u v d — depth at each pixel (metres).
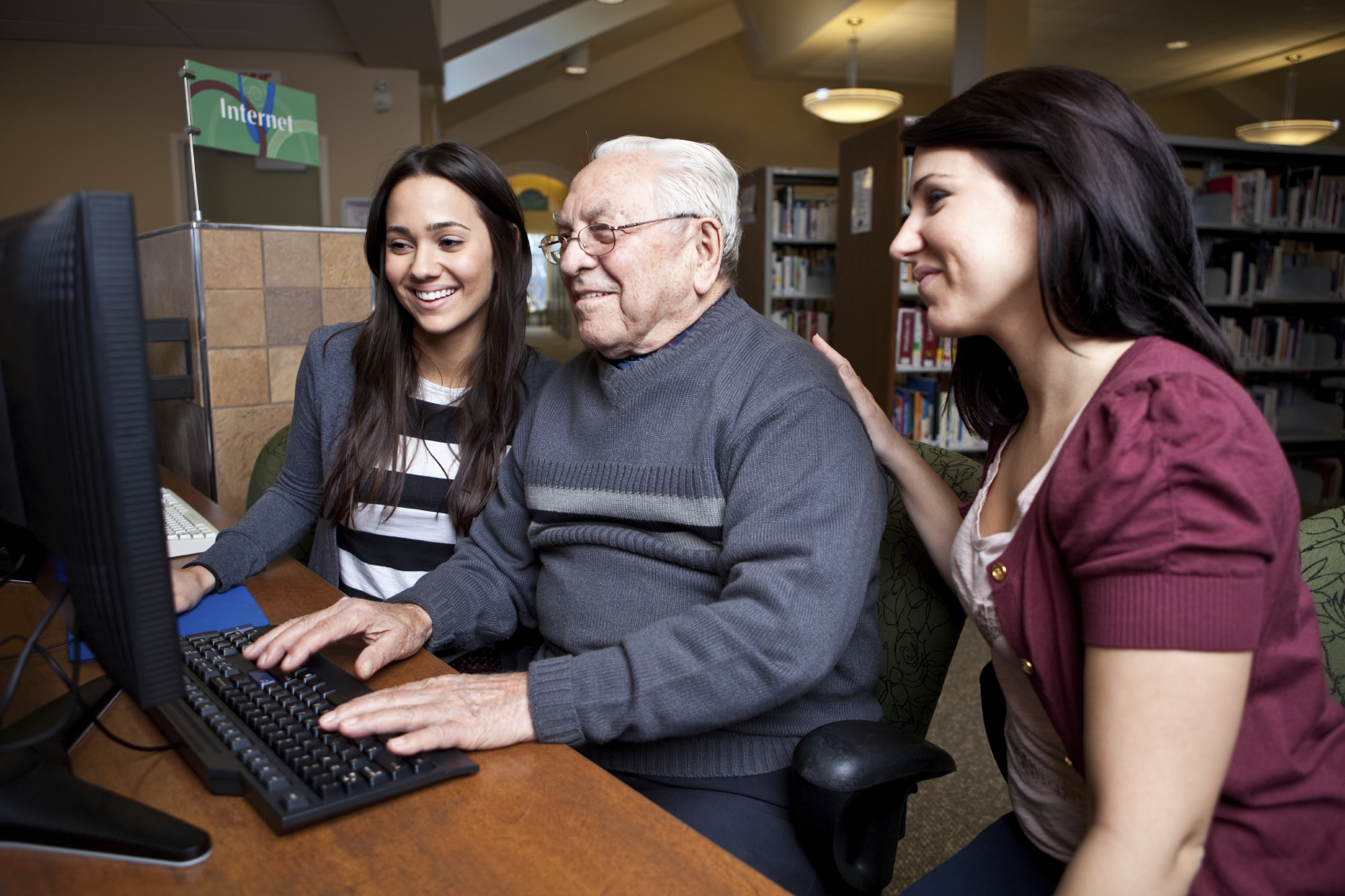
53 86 6.55
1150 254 0.70
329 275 2.30
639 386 1.13
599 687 0.88
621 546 1.13
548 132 10.58
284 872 0.61
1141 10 7.53
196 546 1.37
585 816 0.68
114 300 0.55
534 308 18.80
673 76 10.71
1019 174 0.72
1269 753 0.68
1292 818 0.68
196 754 0.73
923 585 1.22
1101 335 0.74
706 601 1.08
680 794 1.05
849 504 0.99
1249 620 0.59
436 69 6.90
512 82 9.23
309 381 1.54
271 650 0.94
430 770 0.73
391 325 1.48
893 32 8.38
